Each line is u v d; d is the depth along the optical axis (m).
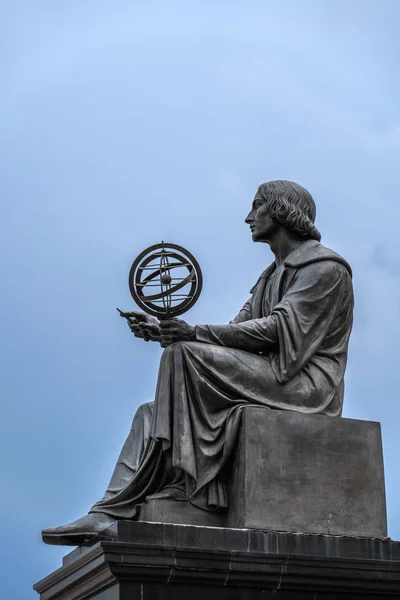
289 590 12.87
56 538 13.44
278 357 14.14
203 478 13.39
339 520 13.54
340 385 14.41
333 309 14.49
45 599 14.00
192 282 14.01
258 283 15.50
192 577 12.45
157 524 12.58
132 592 12.26
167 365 13.69
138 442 14.72
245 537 12.83
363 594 13.16
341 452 13.79
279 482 13.39
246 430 13.43
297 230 14.97
